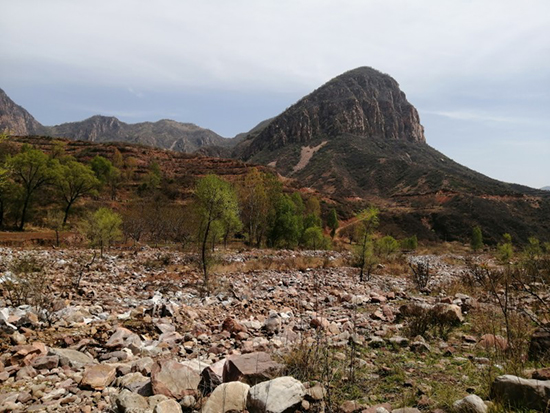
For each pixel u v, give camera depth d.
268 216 48.00
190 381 4.24
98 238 23.33
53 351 5.55
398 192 166.00
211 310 10.33
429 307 8.16
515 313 7.29
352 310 10.08
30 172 48.22
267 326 7.82
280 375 4.29
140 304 10.69
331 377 4.34
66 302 9.76
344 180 190.00
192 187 87.75
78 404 4.00
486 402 3.27
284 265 24.22
